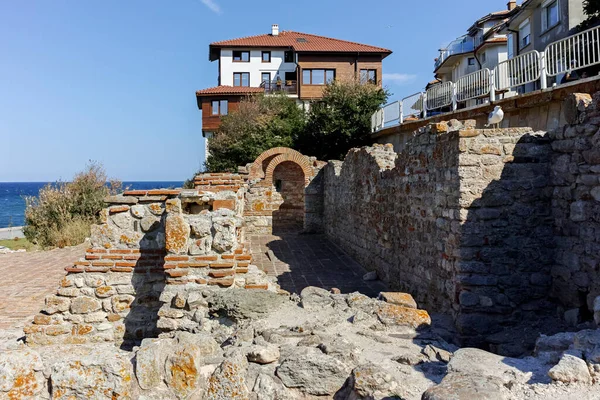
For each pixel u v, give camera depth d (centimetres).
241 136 2850
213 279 582
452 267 675
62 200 1847
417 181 830
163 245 661
